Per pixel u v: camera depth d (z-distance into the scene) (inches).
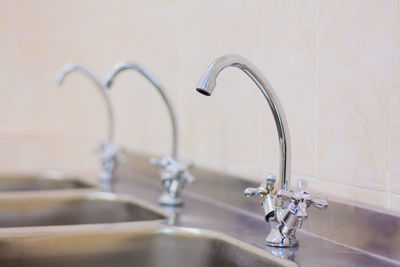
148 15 60.3
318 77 37.0
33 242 38.2
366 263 30.5
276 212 33.5
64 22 83.8
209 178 48.9
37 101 93.4
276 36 40.8
